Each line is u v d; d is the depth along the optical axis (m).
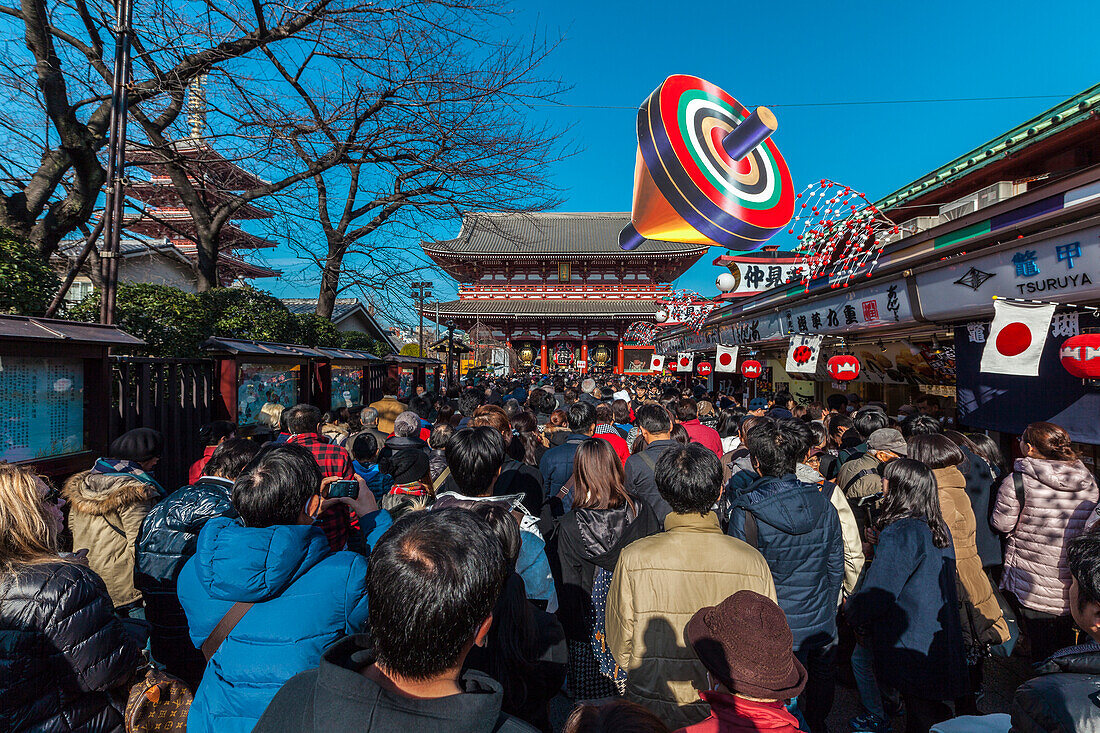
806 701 3.22
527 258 40.59
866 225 5.94
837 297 6.86
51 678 1.63
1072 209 3.62
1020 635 4.16
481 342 39.12
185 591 1.83
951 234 4.83
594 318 39.69
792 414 7.28
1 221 7.11
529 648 2.17
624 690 2.49
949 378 6.93
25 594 1.60
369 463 4.51
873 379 8.59
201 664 2.70
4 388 3.95
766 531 2.77
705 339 13.37
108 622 1.76
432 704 1.12
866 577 2.77
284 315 11.16
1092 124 6.25
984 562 4.02
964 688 2.59
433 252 38.19
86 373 4.70
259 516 1.89
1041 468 3.57
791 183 3.91
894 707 3.05
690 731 1.50
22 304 5.59
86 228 8.33
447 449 2.91
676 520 2.42
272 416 6.90
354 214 13.10
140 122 8.74
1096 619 1.31
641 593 2.24
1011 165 7.57
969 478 4.09
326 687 1.16
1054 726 1.22
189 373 6.70
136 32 8.07
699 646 1.58
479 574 1.25
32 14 6.98
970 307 4.78
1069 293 3.80
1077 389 4.18
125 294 7.11
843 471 4.02
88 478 3.20
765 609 1.57
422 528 1.32
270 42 9.21
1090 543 1.33
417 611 1.17
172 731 2.05
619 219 49.16
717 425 8.52
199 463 4.34
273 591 1.71
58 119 7.34
